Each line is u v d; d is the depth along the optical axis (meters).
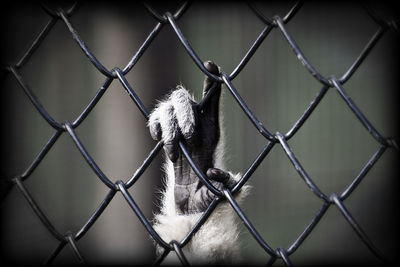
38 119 29.50
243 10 33.44
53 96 29.95
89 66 29.48
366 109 36.84
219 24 33.38
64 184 30.38
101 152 29.34
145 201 28.20
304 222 36.50
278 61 35.50
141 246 29.03
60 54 29.58
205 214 9.05
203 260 12.91
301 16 36.44
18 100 28.41
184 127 9.66
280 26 8.20
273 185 37.03
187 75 28.58
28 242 28.28
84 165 30.33
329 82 7.78
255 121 8.46
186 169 10.81
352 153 38.72
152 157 9.61
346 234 34.84
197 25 33.16
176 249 9.10
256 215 36.16
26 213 28.64
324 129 38.62
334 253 33.31
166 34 27.56
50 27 9.47
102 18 27.86
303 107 37.03
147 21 27.47
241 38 33.94
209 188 9.07
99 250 29.42
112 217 29.61
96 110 29.39
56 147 30.34
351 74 7.74
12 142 27.95
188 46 8.81
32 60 29.14
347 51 36.78
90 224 9.34
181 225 11.23
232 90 8.69
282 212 36.84
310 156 38.31
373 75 35.59
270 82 35.06
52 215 29.95
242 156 33.56
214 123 10.23
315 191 7.93
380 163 37.72
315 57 37.16
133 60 9.05
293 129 8.16
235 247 13.57
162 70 27.61
